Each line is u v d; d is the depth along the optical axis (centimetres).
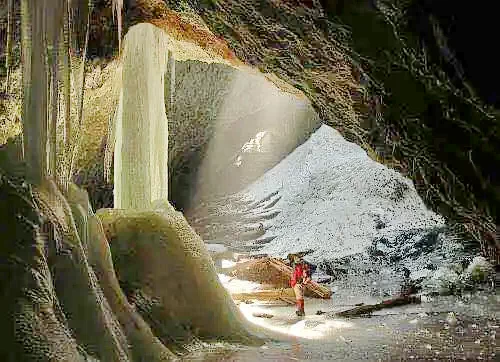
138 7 820
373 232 2103
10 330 491
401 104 644
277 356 753
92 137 1090
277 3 613
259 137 2936
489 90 498
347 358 741
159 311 781
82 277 582
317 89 802
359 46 596
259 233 2373
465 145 635
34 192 588
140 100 932
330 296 1462
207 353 758
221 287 889
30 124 620
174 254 841
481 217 736
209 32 840
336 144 2870
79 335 549
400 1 499
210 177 2692
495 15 462
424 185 817
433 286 1509
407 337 902
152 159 961
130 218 847
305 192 2592
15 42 678
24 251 537
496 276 1478
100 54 841
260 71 890
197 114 2216
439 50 511
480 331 947
